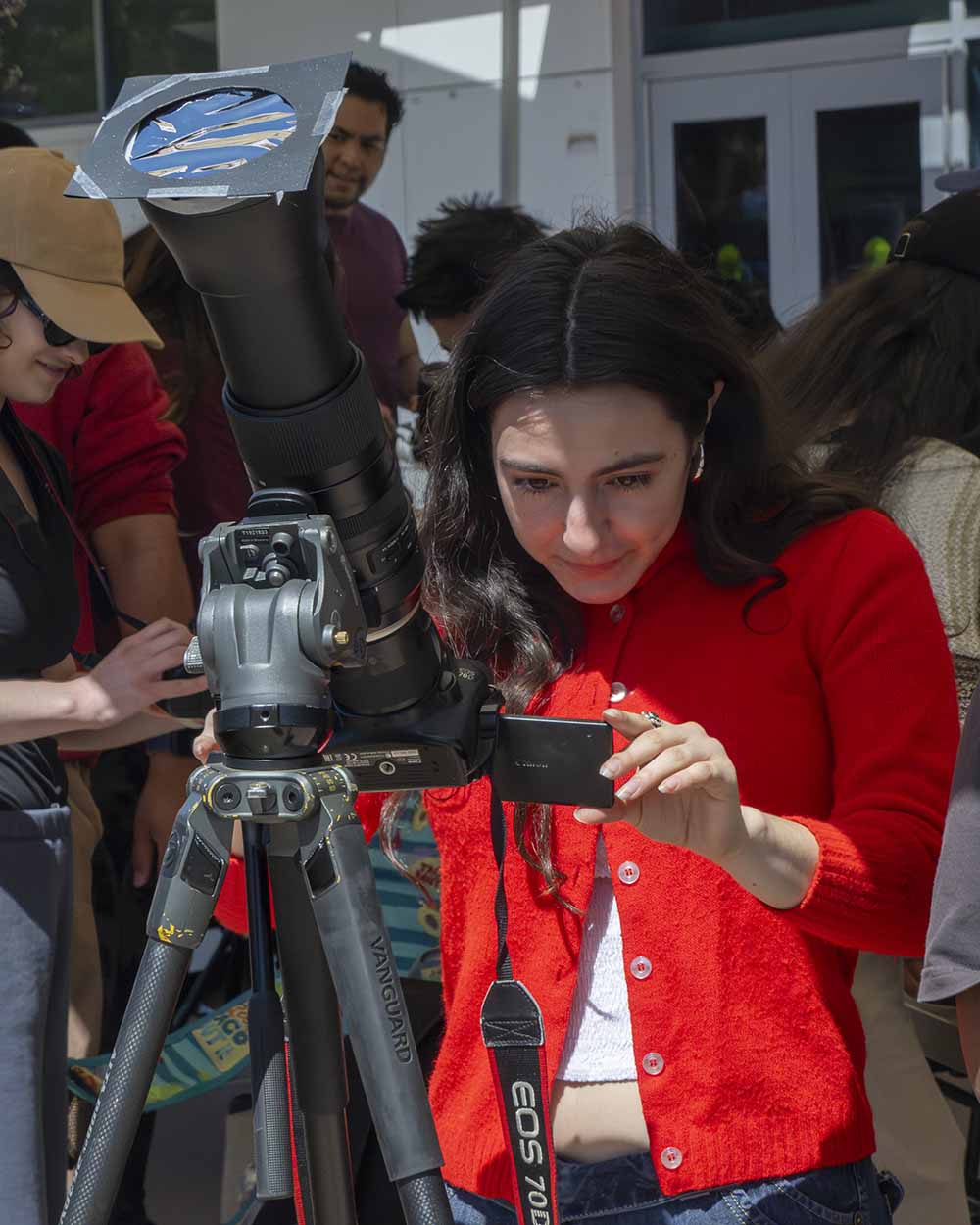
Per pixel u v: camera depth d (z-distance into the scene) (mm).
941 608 2744
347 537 1432
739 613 1854
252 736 1313
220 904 1939
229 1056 3219
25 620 2883
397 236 6066
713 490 1864
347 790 1337
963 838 1526
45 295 2826
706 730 1819
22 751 2898
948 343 2936
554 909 1836
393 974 1308
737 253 7301
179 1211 4098
